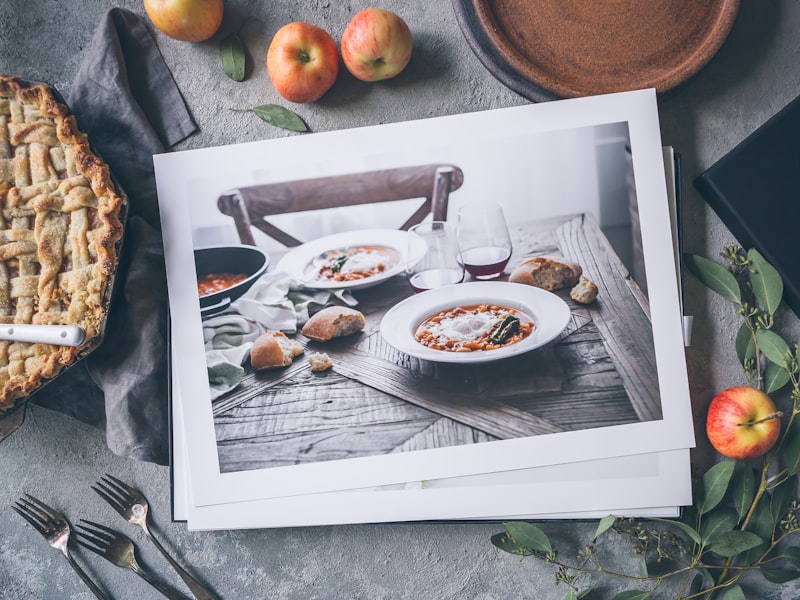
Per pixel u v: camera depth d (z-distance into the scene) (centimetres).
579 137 67
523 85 65
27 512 73
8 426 65
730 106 68
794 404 67
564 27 66
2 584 73
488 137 67
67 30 70
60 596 74
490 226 68
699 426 70
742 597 66
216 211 68
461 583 72
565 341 68
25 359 61
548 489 68
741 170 66
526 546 66
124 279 67
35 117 62
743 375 69
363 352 69
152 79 70
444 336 69
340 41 70
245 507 69
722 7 64
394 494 69
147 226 68
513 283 68
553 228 68
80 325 61
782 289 65
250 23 70
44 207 61
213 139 70
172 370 68
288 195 68
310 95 66
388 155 68
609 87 66
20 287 61
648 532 69
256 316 69
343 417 69
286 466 69
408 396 69
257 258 69
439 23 69
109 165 68
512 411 68
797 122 66
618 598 67
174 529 73
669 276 67
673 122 69
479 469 68
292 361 69
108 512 73
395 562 72
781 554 68
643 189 67
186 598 73
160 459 68
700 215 69
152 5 64
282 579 73
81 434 73
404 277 69
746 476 67
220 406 69
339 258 69
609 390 68
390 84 70
